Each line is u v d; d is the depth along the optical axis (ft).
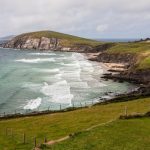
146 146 109.60
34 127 177.06
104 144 109.29
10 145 142.72
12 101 289.12
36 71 519.60
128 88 364.38
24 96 311.88
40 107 268.21
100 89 356.18
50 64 646.74
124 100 266.77
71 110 234.99
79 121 179.11
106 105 231.71
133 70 436.35
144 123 138.31
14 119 208.33
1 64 638.12
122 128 129.08
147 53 560.20
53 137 151.43
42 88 356.38
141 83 395.96
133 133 122.93
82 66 602.03
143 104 212.23
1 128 180.24
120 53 645.92
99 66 597.11
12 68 561.43
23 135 160.25
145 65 440.86
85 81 412.16
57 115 207.21
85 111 209.97
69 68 568.41
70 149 103.86
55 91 339.36
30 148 135.03
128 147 107.45
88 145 108.06
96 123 167.84
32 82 400.47
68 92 334.24
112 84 391.86
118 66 567.59
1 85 374.22
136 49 643.86
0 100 292.40
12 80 415.64
